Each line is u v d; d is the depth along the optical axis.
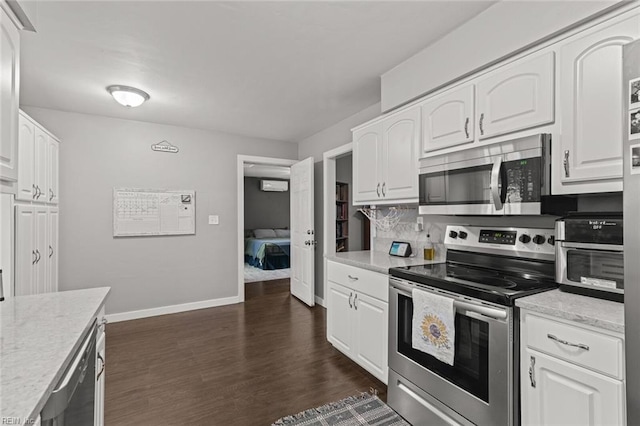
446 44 1.99
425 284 1.77
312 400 2.05
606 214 1.28
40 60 2.25
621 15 1.23
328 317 2.80
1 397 0.70
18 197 2.24
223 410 1.95
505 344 1.36
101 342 1.46
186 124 3.87
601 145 1.28
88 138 3.46
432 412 1.71
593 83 1.31
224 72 2.47
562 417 1.18
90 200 3.46
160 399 2.05
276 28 1.89
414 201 2.23
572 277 1.38
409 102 2.31
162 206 3.84
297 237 4.52
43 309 1.35
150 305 3.76
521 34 1.58
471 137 1.83
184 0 1.63
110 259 3.56
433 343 1.66
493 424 1.41
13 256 2.15
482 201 1.71
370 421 1.86
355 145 2.85
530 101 1.53
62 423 0.84
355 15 1.78
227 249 4.25
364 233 5.68
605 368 1.06
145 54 2.18
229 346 2.88
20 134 2.27
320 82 2.67
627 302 0.96
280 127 4.02
